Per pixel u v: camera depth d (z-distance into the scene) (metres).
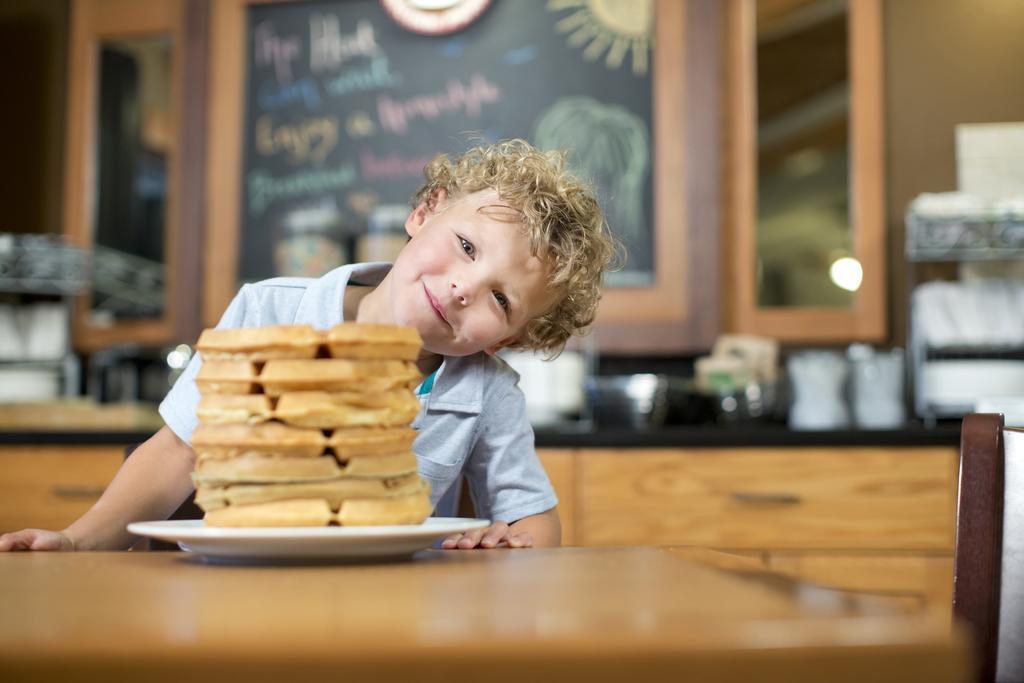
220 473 0.72
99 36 2.80
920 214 2.37
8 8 2.86
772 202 2.57
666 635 0.37
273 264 2.69
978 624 0.89
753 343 2.40
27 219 2.82
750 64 2.58
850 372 2.38
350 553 0.69
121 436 2.13
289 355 0.72
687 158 2.57
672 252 2.56
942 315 2.37
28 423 2.42
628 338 2.56
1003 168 2.55
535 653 0.34
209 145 2.74
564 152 1.45
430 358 1.25
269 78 2.73
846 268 2.53
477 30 2.66
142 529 0.70
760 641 0.36
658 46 2.60
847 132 2.55
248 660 0.34
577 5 2.63
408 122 2.67
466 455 1.24
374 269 1.29
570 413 2.44
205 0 2.75
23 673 0.34
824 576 2.00
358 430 0.73
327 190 2.69
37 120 2.83
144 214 2.75
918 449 2.02
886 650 0.36
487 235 1.13
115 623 0.42
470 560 0.72
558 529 1.26
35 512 2.14
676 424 2.48
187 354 2.64
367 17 2.70
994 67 2.58
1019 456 0.90
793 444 2.03
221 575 0.63
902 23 2.60
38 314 2.64
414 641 0.36
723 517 2.03
